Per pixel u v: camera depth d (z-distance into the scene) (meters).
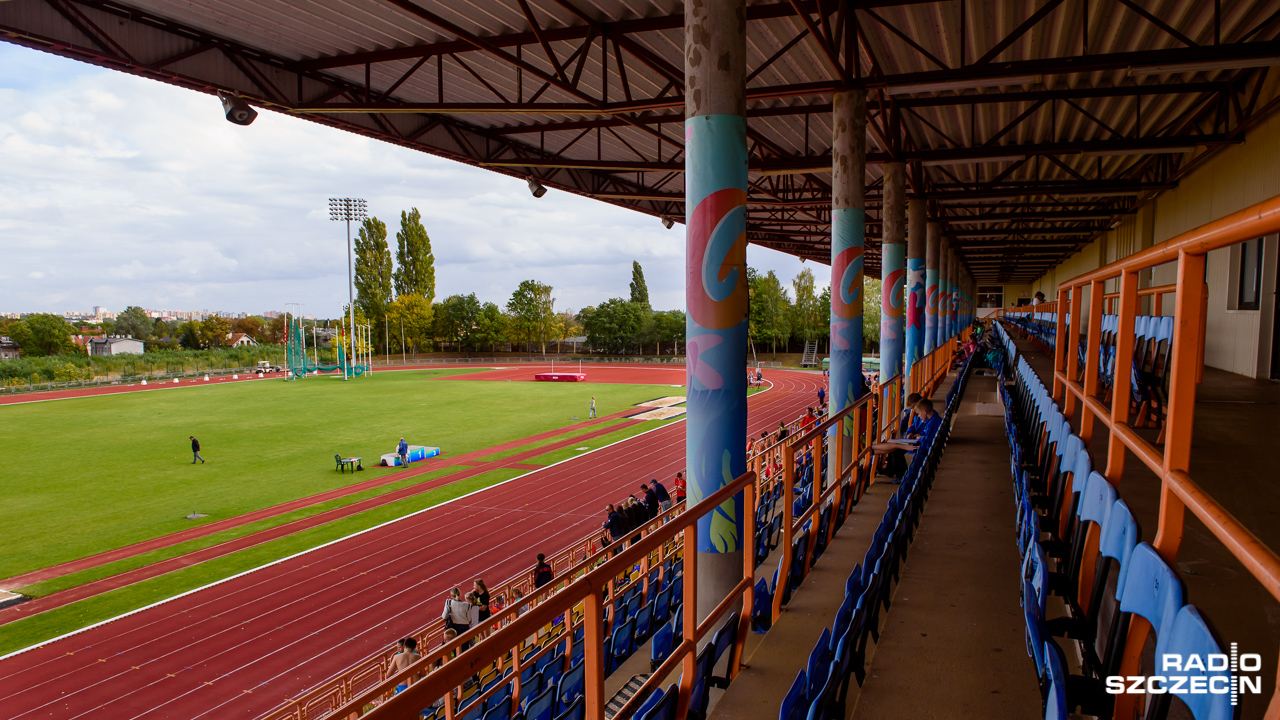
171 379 73.94
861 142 9.87
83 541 18.75
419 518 20.38
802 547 4.86
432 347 103.50
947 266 28.23
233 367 85.00
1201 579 2.85
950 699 3.05
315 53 11.77
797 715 2.19
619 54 10.45
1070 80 12.56
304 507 21.77
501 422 38.69
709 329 5.80
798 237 33.12
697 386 5.88
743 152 5.82
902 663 3.38
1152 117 14.98
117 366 74.31
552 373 69.19
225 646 12.80
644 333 95.75
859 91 9.70
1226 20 9.84
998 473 7.59
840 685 2.71
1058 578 3.22
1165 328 6.43
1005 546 5.09
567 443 31.89
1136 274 2.49
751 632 4.12
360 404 47.34
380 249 99.75
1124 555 2.11
